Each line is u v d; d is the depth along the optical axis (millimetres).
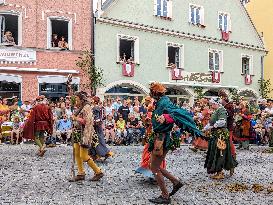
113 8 22703
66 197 6496
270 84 32156
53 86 20516
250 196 6812
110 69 22406
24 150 12906
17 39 19875
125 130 16422
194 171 9516
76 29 21266
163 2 25625
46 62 20344
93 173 8820
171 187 7457
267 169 10086
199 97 26281
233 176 8891
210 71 28172
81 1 21438
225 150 8523
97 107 10469
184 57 26516
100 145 10484
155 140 6113
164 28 25328
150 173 7672
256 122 18859
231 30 30062
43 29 20391
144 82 24078
